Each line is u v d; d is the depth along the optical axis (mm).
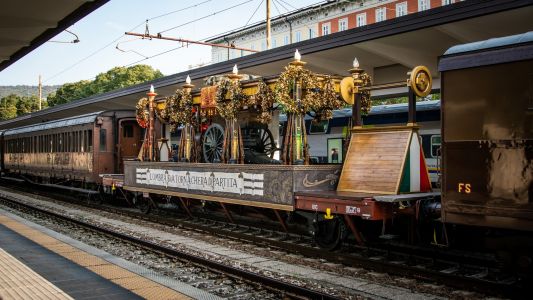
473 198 6375
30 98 82125
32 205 17531
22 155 25484
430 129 17078
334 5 47312
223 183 10516
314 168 9070
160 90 24594
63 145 19922
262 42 55094
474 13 11914
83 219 14141
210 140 11875
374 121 18891
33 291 5637
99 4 7645
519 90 6000
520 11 11516
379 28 14086
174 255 8656
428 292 6375
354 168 8797
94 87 63906
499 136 6148
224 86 10578
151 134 13836
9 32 9227
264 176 9414
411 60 15836
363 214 7535
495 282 6332
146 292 5895
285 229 10000
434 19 12766
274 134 11828
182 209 13719
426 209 7621
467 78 6523
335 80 9609
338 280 7043
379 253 8477
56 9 7922
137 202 15109
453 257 7820
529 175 5836
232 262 8320
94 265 7332
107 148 17516
